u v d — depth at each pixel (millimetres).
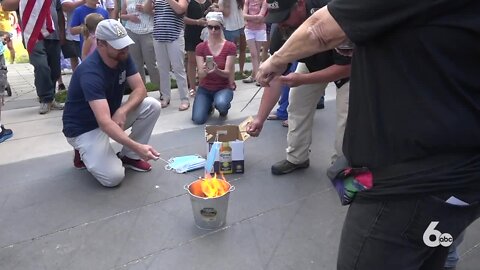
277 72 1271
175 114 4809
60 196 2857
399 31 935
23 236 2400
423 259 1105
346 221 1186
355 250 1133
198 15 5543
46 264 2162
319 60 2650
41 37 4703
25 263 2170
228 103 4523
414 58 931
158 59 4953
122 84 3127
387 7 913
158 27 4773
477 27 853
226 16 6109
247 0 6105
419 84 941
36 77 4762
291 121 3094
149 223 2523
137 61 5379
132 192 2912
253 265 2139
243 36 6531
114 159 3000
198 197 2350
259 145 3797
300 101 2992
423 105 943
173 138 3992
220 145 3105
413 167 1003
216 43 4586
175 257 2203
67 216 2607
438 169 976
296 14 2348
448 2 853
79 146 3000
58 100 5395
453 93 925
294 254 2232
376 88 1024
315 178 3127
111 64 2922
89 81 2816
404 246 1062
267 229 2463
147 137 3373
